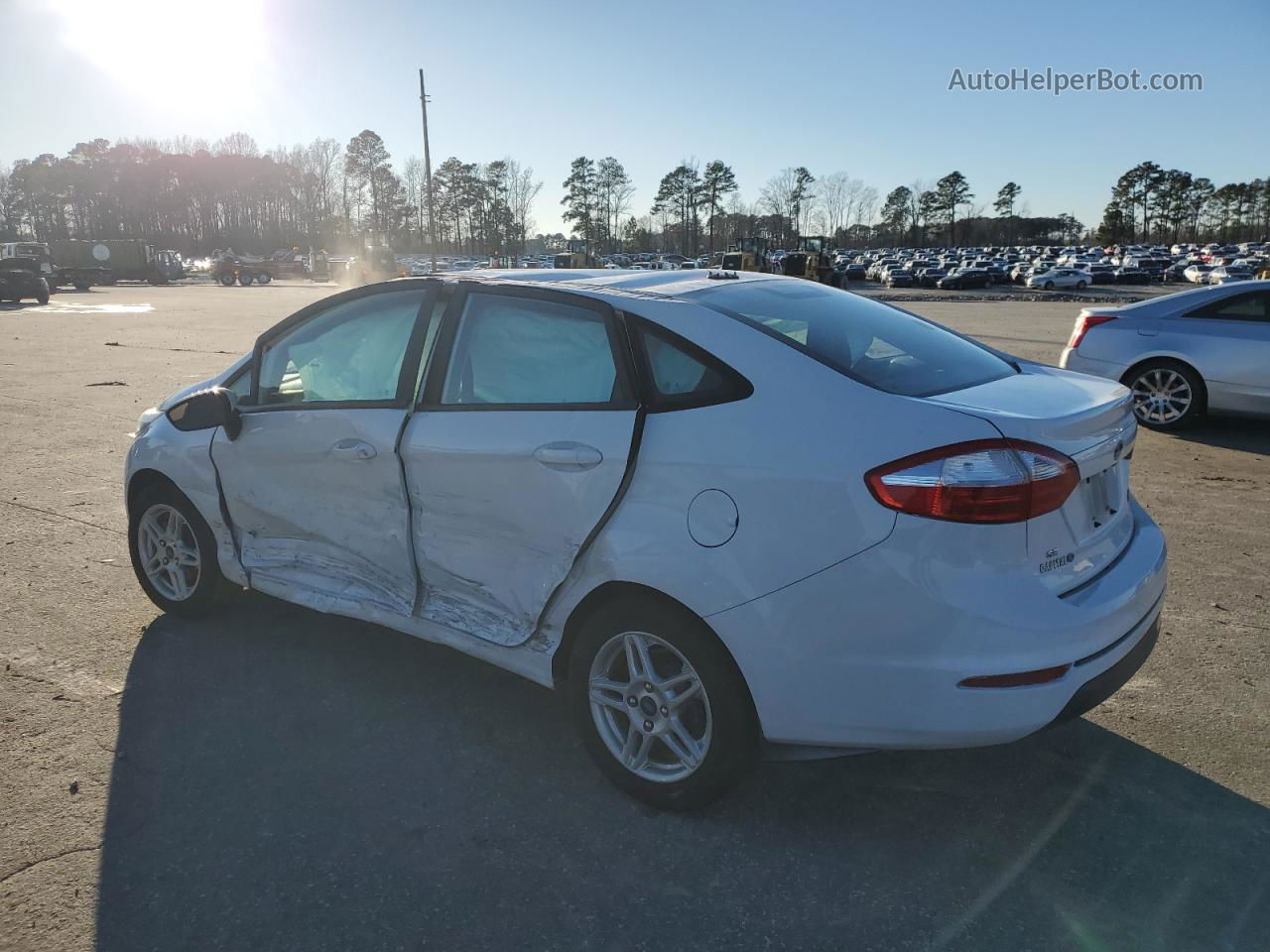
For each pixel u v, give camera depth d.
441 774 2.97
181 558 4.11
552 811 2.78
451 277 3.31
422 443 3.11
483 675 3.66
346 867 2.53
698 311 2.74
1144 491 6.35
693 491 2.54
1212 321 8.04
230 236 108.44
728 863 2.55
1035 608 2.30
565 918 2.34
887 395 2.46
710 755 2.62
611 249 112.00
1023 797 2.86
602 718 2.85
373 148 101.75
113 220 108.69
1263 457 7.36
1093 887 2.45
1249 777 2.95
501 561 2.98
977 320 24.08
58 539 5.29
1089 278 53.03
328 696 3.48
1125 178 125.38
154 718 3.31
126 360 13.76
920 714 2.33
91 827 2.69
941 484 2.26
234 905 2.38
